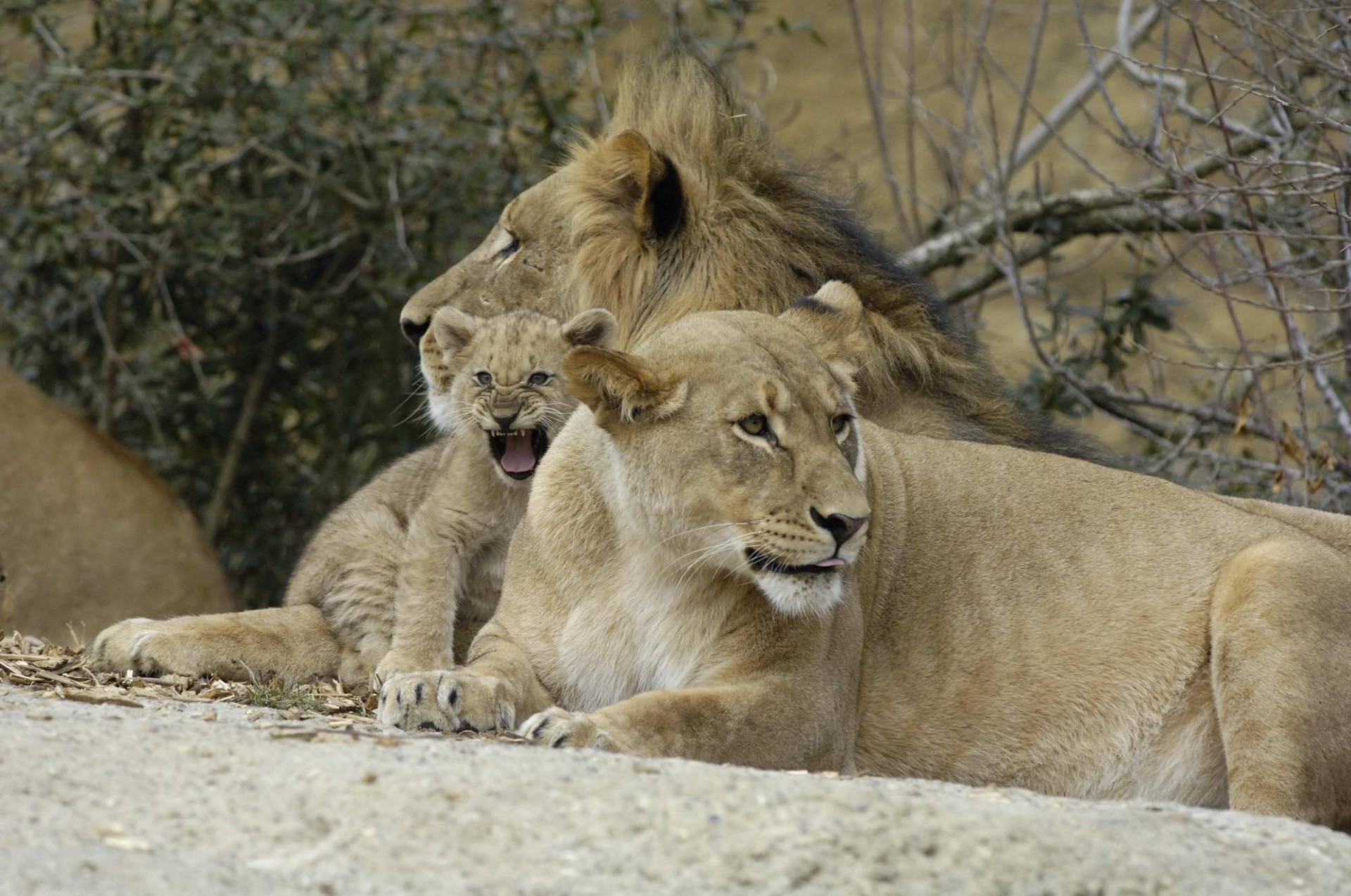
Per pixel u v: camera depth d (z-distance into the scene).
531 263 11.37
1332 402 13.20
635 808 5.79
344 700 9.55
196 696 8.89
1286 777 7.81
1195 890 5.59
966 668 8.53
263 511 18.12
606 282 10.95
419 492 10.70
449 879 5.27
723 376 7.72
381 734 7.16
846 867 5.47
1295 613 8.04
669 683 8.14
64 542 15.27
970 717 8.52
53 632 15.07
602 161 10.93
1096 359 15.93
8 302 17.89
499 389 9.73
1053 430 11.25
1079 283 28.70
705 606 8.01
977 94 30.88
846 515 7.38
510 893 5.21
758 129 11.62
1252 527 8.69
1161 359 12.45
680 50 11.77
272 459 18.30
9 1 17.72
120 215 17.19
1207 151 12.41
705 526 7.70
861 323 9.67
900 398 10.69
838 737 8.03
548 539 8.34
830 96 31.66
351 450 17.94
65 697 8.05
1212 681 8.27
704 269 10.80
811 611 7.68
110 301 17.83
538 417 9.78
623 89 11.70
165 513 15.93
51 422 15.58
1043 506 8.83
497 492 9.91
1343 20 11.86
